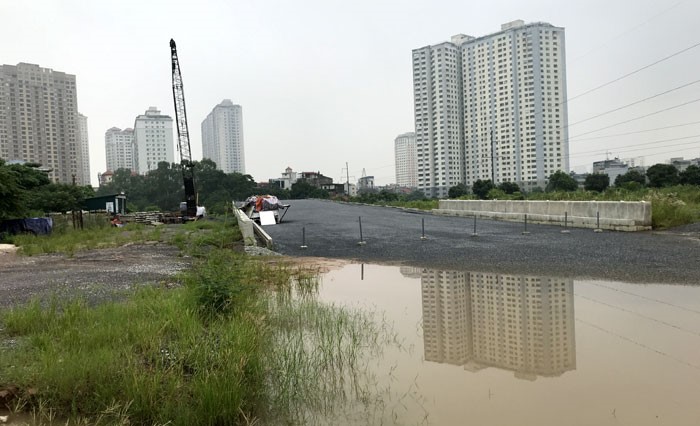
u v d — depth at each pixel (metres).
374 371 6.07
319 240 21.91
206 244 22.53
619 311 8.14
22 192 29.94
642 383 5.31
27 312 7.86
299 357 6.30
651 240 16.27
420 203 48.41
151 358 6.01
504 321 8.01
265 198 36.31
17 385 5.22
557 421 4.58
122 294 10.34
